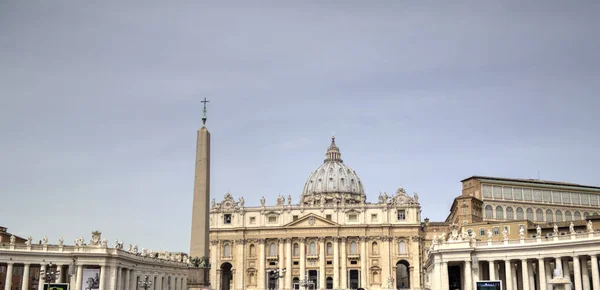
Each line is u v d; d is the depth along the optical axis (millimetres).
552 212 144125
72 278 95250
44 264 94625
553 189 145500
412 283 150875
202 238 72625
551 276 93562
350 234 155750
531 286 87625
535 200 144000
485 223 119062
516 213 142375
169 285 125938
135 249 108938
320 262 154750
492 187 142750
